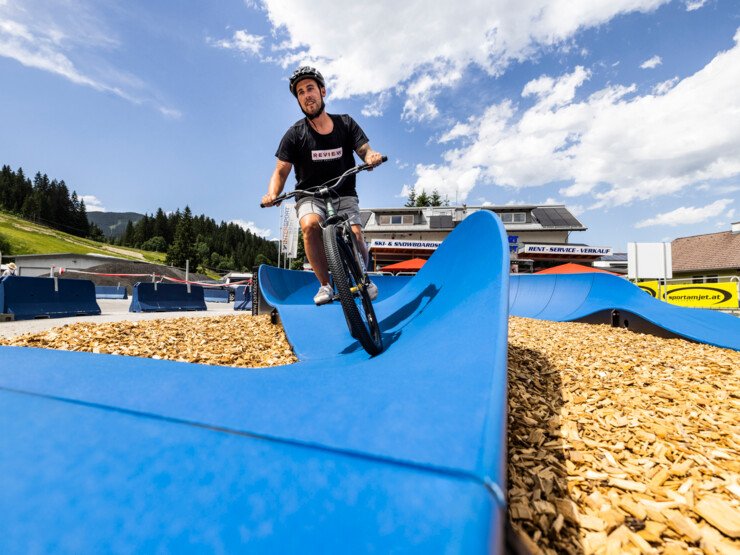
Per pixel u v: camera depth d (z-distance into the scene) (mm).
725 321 5148
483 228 2434
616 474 1490
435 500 564
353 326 2135
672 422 1967
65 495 686
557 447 1718
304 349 3115
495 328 1255
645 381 2660
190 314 9422
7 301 7184
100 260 54062
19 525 636
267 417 864
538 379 2777
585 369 3021
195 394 1045
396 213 36719
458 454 643
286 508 608
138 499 664
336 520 572
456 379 996
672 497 1338
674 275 29344
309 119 3041
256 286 6645
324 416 855
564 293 8281
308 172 3268
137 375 1246
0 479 731
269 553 548
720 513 1235
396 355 1757
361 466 658
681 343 4344
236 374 1314
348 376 1312
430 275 3639
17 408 958
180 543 582
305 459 695
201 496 654
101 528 621
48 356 1522
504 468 683
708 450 1671
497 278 1685
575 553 1084
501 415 755
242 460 716
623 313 5805
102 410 921
